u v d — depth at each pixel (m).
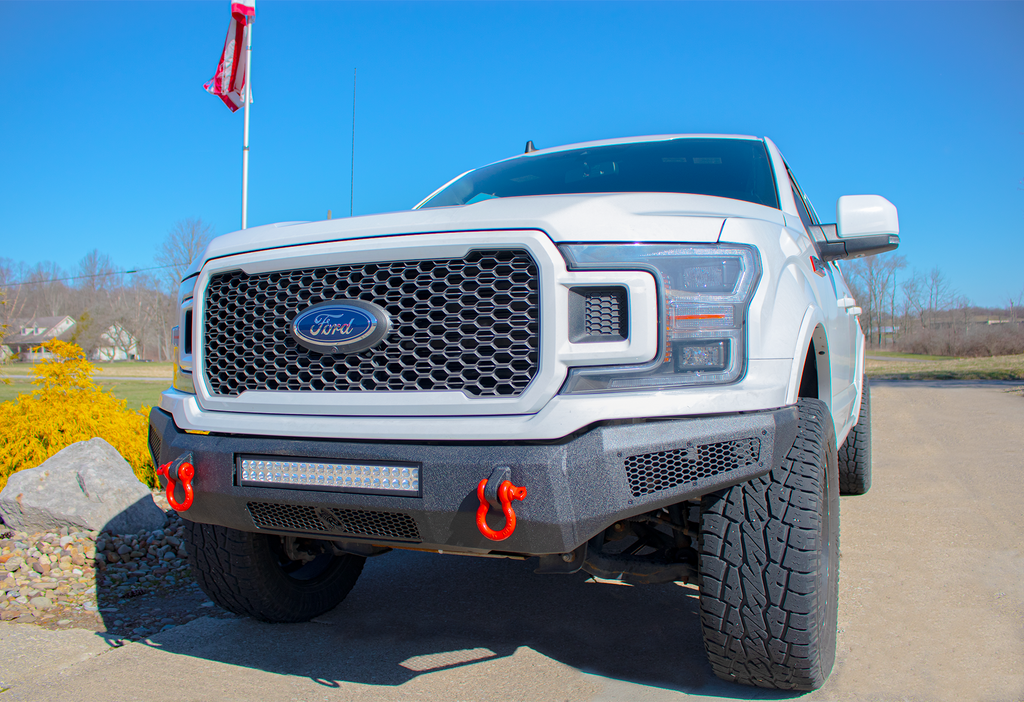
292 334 2.17
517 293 1.94
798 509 1.99
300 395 2.14
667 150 3.50
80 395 5.72
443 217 2.04
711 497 2.09
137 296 87.12
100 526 4.32
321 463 2.03
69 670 2.61
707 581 2.07
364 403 2.04
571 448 1.83
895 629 2.77
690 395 1.91
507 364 1.94
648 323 1.91
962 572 3.39
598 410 1.85
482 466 1.84
